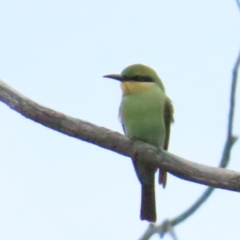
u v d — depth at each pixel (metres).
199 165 10.48
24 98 10.53
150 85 13.32
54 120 10.61
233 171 10.28
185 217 9.21
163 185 12.65
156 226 8.59
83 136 10.84
